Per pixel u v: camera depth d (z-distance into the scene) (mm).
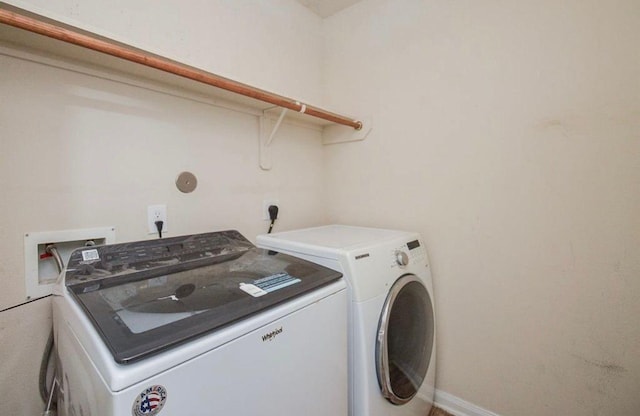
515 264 1391
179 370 558
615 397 1175
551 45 1260
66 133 1038
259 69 1692
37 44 929
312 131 2066
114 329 586
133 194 1210
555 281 1292
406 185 1747
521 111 1345
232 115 1568
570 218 1249
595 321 1207
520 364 1394
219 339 623
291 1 1881
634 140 1110
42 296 1000
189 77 1104
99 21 1104
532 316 1354
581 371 1243
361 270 1099
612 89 1143
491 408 1483
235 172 1593
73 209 1060
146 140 1243
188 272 966
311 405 867
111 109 1140
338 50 2041
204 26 1430
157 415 527
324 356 917
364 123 1914
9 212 935
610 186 1161
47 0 995
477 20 1449
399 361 1231
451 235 1580
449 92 1554
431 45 1609
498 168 1418
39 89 980
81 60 1045
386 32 1795
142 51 987
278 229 1838
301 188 1992
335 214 2113
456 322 1578
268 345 726
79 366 646
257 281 896
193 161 1407
